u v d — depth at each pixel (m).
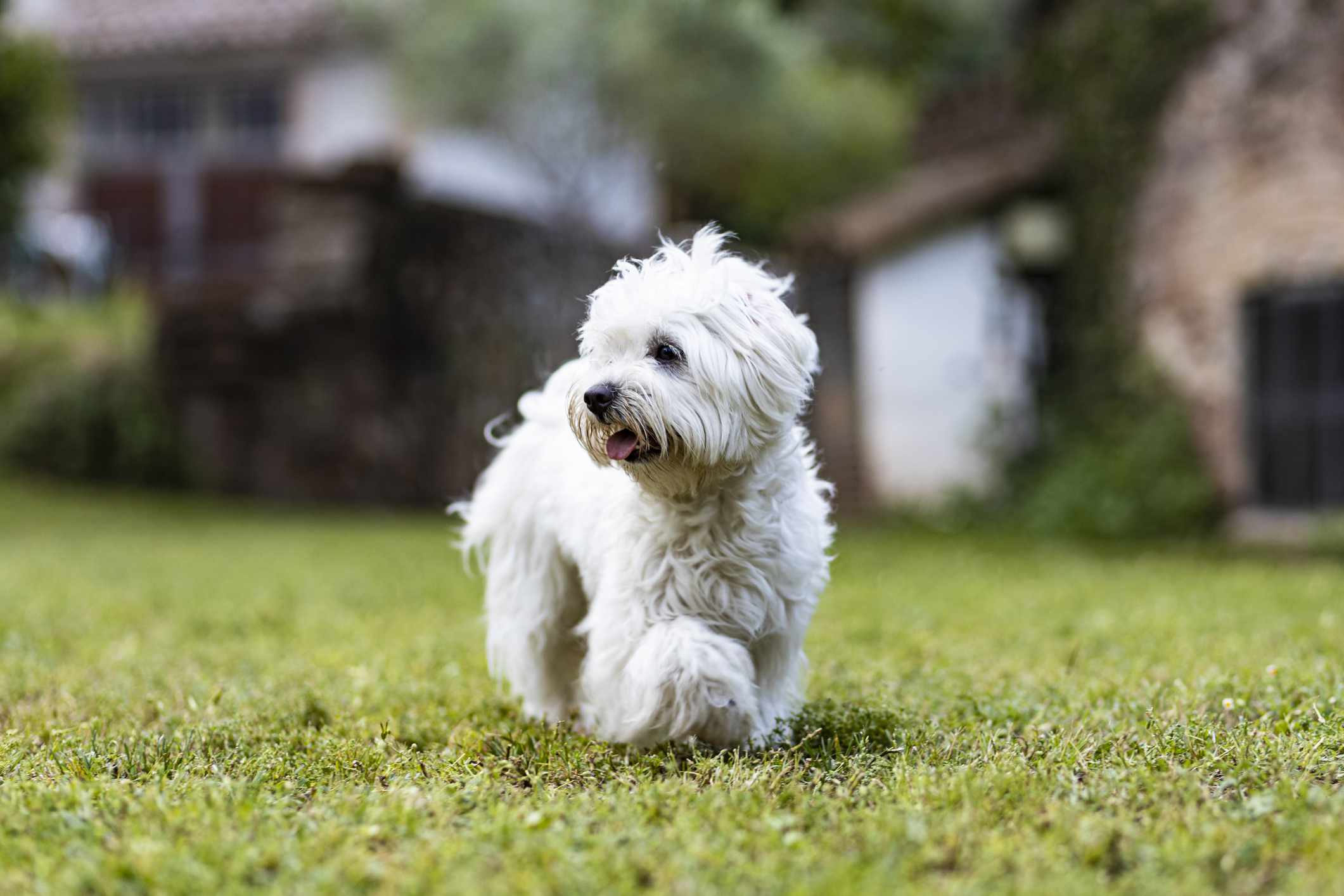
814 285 15.01
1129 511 12.27
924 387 14.31
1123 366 12.98
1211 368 12.23
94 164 19.41
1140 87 12.89
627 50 15.23
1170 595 7.80
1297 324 11.80
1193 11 12.38
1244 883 2.55
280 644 6.16
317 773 3.51
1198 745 3.63
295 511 14.98
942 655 5.61
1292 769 3.34
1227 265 12.12
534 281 16.08
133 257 19.38
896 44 22.30
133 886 2.57
